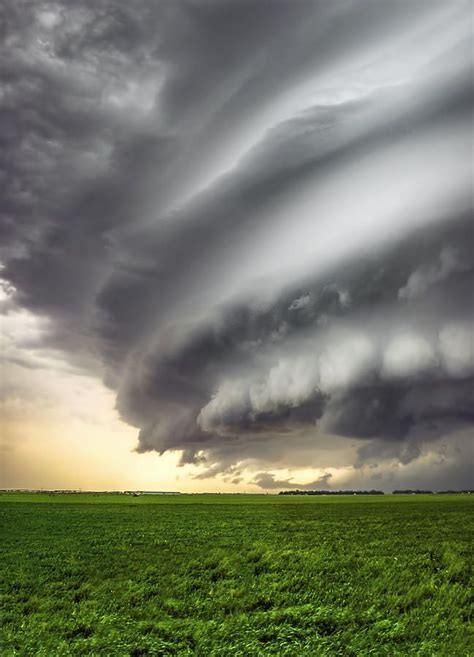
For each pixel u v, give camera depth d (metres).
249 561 28.39
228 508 88.00
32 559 30.73
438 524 48.81
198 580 24.22
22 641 16.05
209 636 16.19
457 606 18.91
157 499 135.38
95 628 17.55
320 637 15.93
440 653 14.04
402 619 17.39
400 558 27.12
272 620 17.69
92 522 57.88
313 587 22.19
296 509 82.69
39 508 84.00
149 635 16.50
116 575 26.11
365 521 54.69
